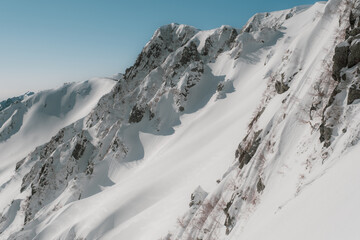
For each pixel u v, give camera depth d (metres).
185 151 88.88
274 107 45.47
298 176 25.42
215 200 43.66
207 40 153.75
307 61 54.91
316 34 59.72
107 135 127.44
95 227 69.00
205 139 89.19
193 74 131.00
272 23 151.62
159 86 142.00
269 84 67.38
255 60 127.81
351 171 15.44
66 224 80.00
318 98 33.00
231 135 76.12
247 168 37.25
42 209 107.12
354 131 21.61
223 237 33.62
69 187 106.50
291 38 114.38
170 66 145.88
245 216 30.83
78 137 133.12
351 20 33.22
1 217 119.88
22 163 186.75
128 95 145.00
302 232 13.56
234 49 137.12
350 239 9.92
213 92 124.94
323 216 13.16
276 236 16.20
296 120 34.28
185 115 120.31
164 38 177.50
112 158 111.00
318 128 28.91
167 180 74.88
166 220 56.78
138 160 109.12
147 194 73.56
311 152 26.55
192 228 43.84
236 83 120.75
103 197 84.94
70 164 125.19
